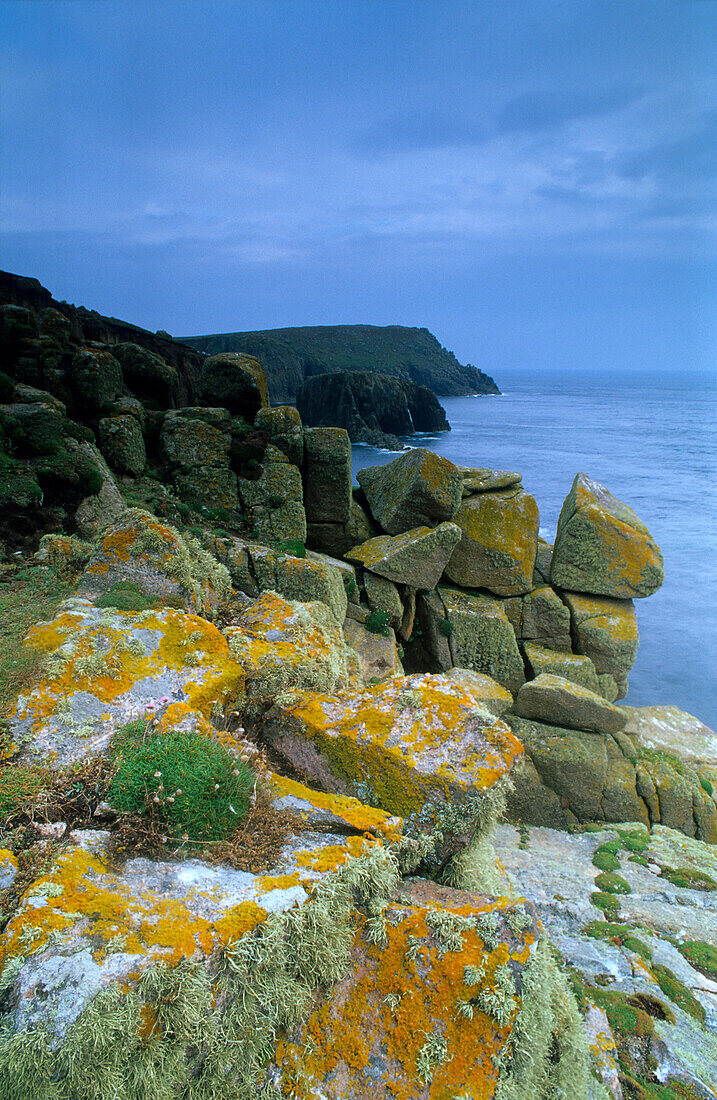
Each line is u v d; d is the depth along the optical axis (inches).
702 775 593.3
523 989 154.5
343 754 209.9
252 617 288.0
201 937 129.2
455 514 693.9
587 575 698.8
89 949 122.0
